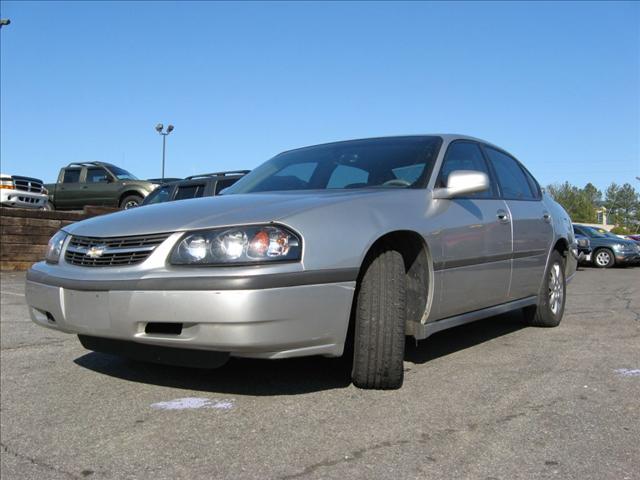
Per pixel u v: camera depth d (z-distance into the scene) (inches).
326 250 118.4
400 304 130.0
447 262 145.2
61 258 137.9
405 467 96.3
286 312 113.0
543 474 93.4
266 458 100.7
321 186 160.4
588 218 3316.9
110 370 158.7
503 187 189.0
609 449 102.7
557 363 158.9
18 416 126.4
